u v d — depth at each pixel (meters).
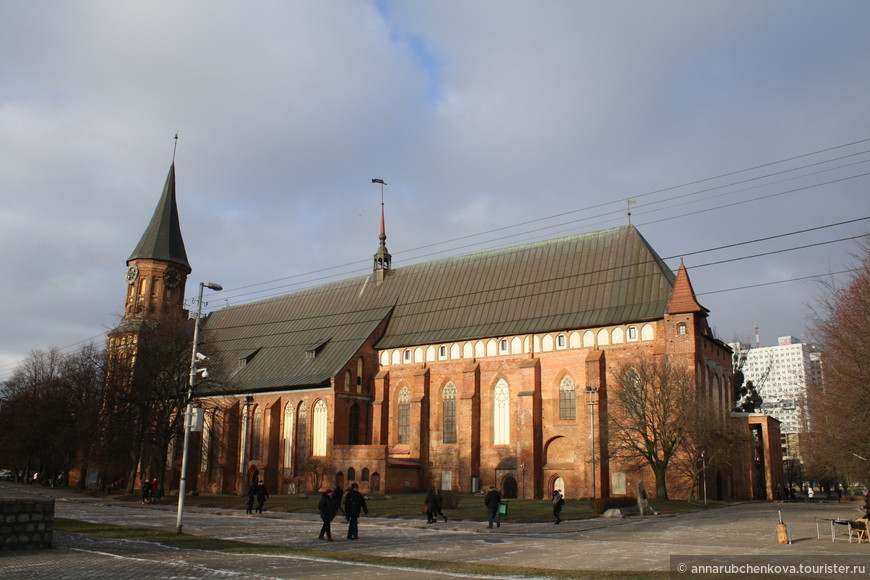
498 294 74.31
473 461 68.00
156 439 70.50
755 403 93.00
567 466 62.72
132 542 28.41
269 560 23.22
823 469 63.12
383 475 67.06
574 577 18.83
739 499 62.28
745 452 63.38
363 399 77.88
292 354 87.56
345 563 22.45
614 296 64.88
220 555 24.52
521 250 76.75
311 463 74.44
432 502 39.62
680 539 29.34
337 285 94.56
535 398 64.94
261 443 82.19
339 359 78.88
